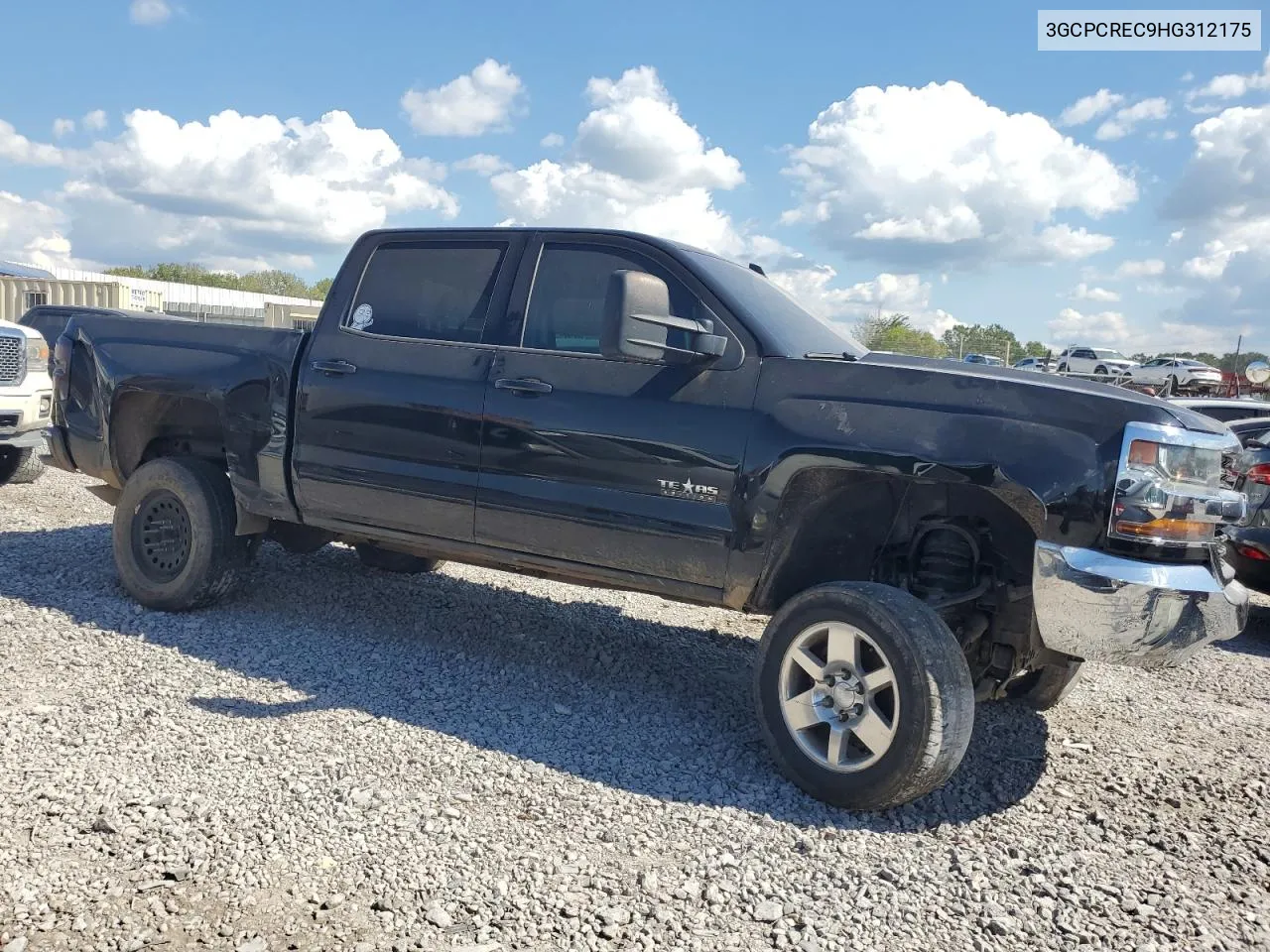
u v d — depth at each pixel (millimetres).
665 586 4023
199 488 5133
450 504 4426
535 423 4188
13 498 8609
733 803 3432
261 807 3123
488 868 2854
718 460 3799
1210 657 6152
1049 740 4285
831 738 3482
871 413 3586
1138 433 3242
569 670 4824
